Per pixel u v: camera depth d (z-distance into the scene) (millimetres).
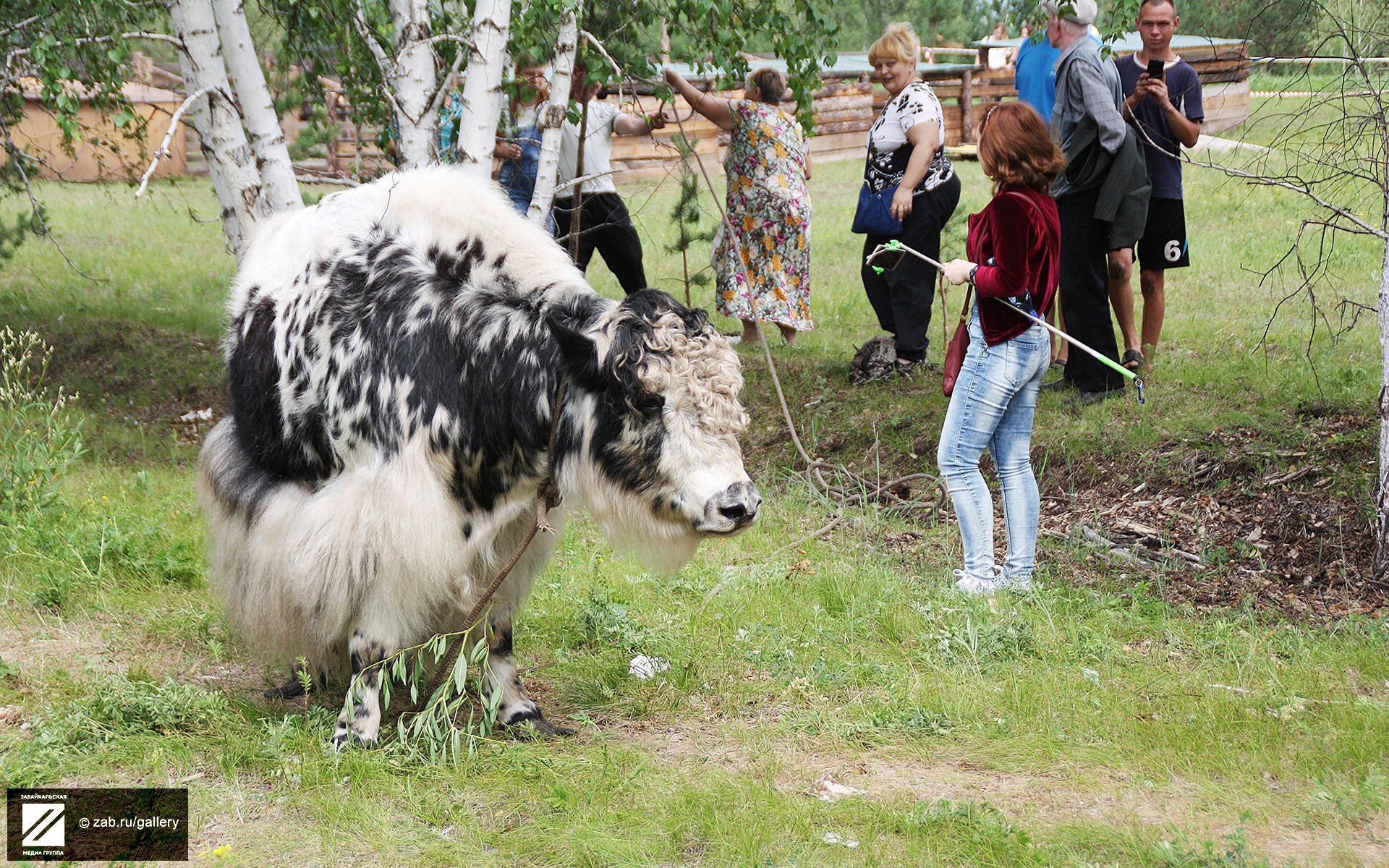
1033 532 5438
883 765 3826
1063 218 7230
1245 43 6742
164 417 8961
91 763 3623
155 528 5875
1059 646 4785
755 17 6484
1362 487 5984
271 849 3211
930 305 8484
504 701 4098
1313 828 3344
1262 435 6664
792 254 9031
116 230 16078
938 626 4984
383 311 3734
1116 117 6879
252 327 4027
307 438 3902
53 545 5590
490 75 5594
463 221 3838
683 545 3590
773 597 5383
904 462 7441
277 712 4180
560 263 3908
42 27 6453
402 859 3170
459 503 3723
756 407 8461
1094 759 3791
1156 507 6426
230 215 6117
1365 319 8930
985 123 5008
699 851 3236
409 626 3795
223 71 5586
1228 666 4594
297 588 3764
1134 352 7750
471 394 3639
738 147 8883
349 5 6297
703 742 4027
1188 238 12438
